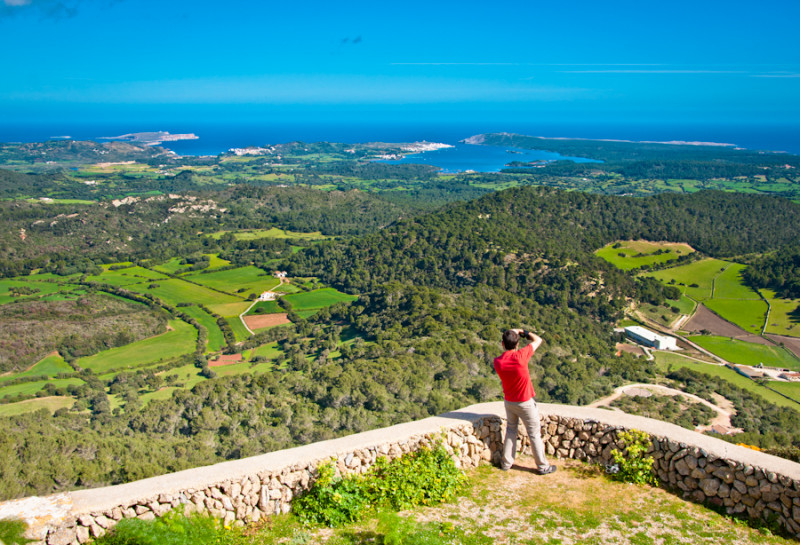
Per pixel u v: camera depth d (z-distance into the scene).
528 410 6.59
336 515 5.91
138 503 5.36
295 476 6.07
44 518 4.95
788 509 5.48
